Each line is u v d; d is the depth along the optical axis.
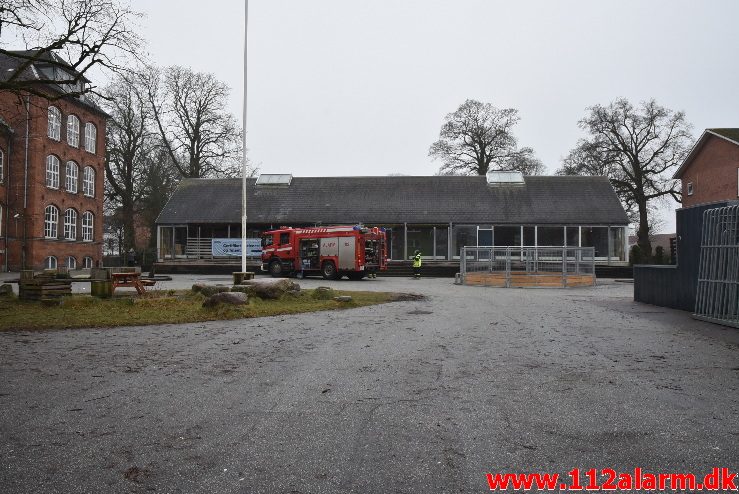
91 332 9.72
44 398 5.35
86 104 40.34
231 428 4.44
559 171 53.56
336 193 43.78
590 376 6.32
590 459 3.80
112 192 49.12
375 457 3.81
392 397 5.40
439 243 40.69
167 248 41.75
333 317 12.03
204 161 48.66
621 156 46.09
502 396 5.43
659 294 14.75
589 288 23.97
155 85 44.47
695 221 13.02
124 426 4.49
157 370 6.64
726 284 10.91
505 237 40.09
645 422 4.60
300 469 3.60
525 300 16.73
